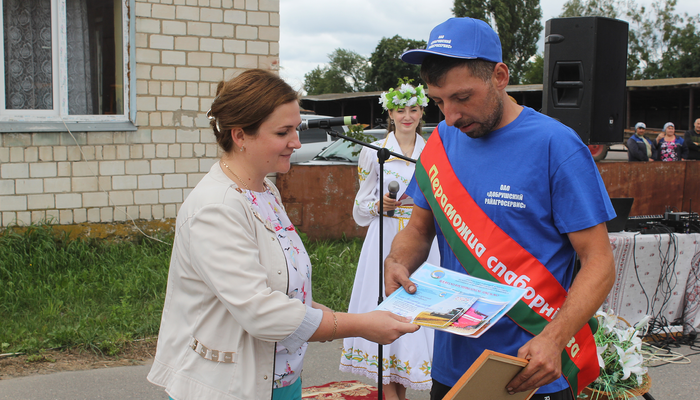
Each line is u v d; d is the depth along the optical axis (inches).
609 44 181.2
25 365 143.7
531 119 69.4
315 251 246.1
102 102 243.1
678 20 1961.1
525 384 60.6
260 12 256.2
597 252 65.6
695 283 175.8
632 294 169.2
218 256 57.7
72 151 231.9
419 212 83.0
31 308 177.5
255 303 57.2
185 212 60.8
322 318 60.1
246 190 63.1
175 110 247.1
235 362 60.4
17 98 230.4
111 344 155.9
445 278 71.2
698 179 339.9
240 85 61.4
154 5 239.5
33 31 230.7
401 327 61.5
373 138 139.3
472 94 66.1
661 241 168.7
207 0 247.3
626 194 327.6
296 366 68.0
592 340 71.8
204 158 253.8
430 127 446.0
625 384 111.8
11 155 223.5
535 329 67.0
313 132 416.5
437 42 66.8
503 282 68.1
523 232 67.7
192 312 61.6
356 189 277.9
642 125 476.4
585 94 179.2
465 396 55.7
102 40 240.4
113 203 240.1
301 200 273.9
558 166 66.0
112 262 219.1
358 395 133.6
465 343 73.0
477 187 70.2
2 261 203.5
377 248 133.4
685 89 756.0
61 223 232.5
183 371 61.2
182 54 245.9
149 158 244.5
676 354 165.3
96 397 129.4
